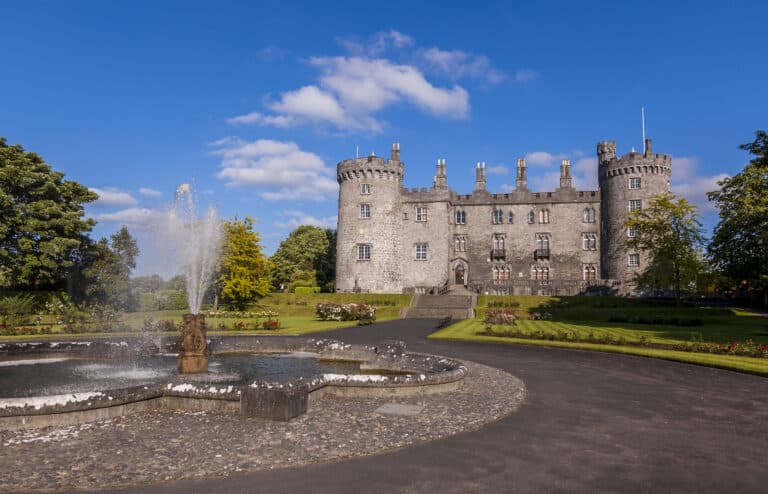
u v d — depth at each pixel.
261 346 18.34
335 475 6.89
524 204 63.69
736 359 17.47
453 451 7.91
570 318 40.72
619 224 57.84
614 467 7.34
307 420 9.45
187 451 7.71
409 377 11.73
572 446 8.24
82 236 43.03
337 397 11.47
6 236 37.44
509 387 12.82
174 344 18.16
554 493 6.43
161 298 48.50
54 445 7.97
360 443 8.16
